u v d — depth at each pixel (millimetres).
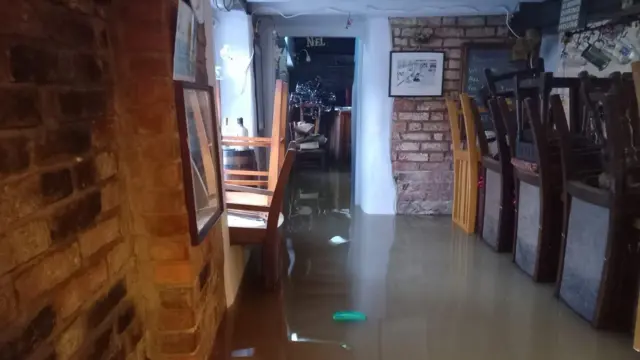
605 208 2238
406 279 2959
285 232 3967
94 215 1415
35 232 1102
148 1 1587
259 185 3781
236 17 3844
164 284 1785
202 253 1962
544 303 2617
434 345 2191
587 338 2242
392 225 4188
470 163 3805
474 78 4312
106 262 1492
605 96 2113
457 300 2662
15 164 1031
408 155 4492
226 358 2080
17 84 1042
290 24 4629
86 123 1377
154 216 1732
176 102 1676
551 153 2779
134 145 1683
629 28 3014
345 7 3986
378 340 2236
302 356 2098
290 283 2898
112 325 1526
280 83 3271
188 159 1719
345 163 7770
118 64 1624
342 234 3918
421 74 4344
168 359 1837
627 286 2256
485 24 4266
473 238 3809
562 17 3600
